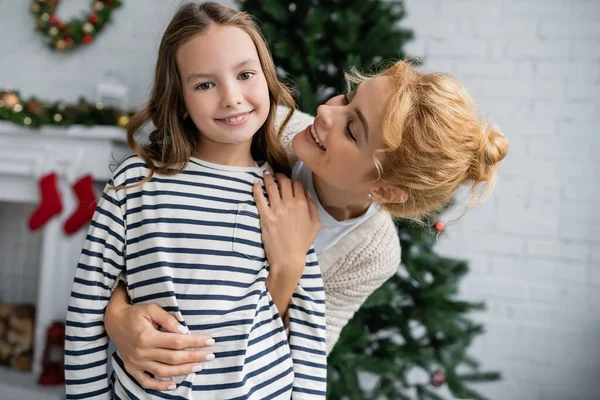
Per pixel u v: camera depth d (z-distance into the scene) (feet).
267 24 4.92
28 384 6.89
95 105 6.51
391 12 5.22
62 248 6.61
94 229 2.55
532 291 6.88
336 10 4.98
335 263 3.32
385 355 5.02
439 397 5.39
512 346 6.95
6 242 8.29
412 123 2.61
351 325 4.69
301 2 4.97
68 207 6.62
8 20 7.80
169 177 2.62
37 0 7.52
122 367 2.53
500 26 6.85
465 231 7.03
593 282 6.74
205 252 2.51
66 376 2.52
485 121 2.92
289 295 2.73
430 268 5.15
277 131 3.25
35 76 7.77
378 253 3.35
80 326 2.49
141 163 2.65
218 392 2.40
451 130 2.61
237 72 2.47
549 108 6.77
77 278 2.53
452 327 4.95
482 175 2.81
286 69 5.12
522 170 6.86
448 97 2.66
